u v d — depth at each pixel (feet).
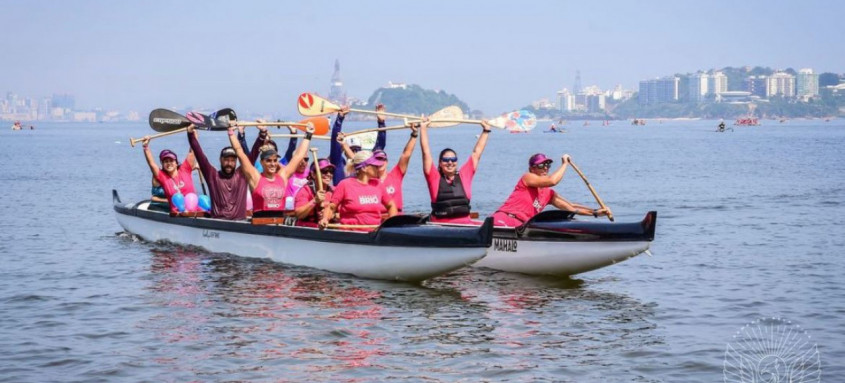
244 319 36.68
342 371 30.07
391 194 48.14
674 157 180.04
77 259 50.96
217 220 52.03
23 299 40.47
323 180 49.14
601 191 97.96
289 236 47.83
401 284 44.11
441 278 45.96
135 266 48.52
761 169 136.05
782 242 56.95
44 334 34.40
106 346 32.76
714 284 43.80
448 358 31.55
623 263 50.06
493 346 33.04
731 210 76.54
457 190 48.06
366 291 42.27
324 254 46.37
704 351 32.24
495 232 47.73
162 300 40.11
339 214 47.01
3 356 31.50
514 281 45.29
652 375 29.73
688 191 96.99
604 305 39.65
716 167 142.82
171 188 55.26
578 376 29.66
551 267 46.29
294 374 29.73
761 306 38.93
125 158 179.42
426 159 48.21
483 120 50.19
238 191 53.16
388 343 33.40
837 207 77.82
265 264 48.73
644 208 79.41
